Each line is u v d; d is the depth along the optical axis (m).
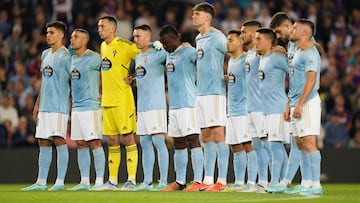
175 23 71.19
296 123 38.16
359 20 73.00
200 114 42.69
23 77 65.12
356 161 57.72
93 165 54.41
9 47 67.94
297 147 40.50
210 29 42.78
